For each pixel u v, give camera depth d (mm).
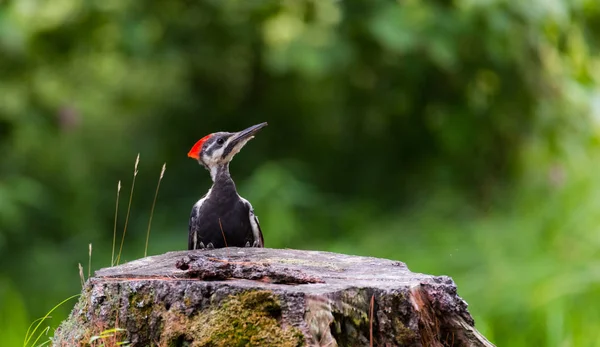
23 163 14336
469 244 11508
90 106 16109
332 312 4949
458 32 11508
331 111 14523
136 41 13391
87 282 5641
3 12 12109
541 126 12734
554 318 9789
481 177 13141
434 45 11445
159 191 14781
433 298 5387
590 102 12359
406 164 13930
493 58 12000
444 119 13016
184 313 5066
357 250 11891
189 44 14117
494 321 10180
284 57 12461
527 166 12969
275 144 14570
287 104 14695
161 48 13891
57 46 13805
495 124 13016
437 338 5395
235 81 14875
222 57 14555
